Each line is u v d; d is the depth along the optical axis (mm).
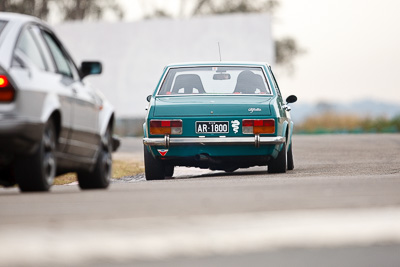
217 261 6602
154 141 26828
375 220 9062
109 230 8445
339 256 6922
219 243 7508
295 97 31453
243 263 6516
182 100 27250
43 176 16891
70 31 104750
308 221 9062
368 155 40625
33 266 6203
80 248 7094
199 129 26781
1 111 16094
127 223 9195
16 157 16594
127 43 103438
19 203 13461
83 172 19781
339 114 103688
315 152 45125
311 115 104062
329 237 7941
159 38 102438
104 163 20281
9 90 16141
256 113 26797
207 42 100812
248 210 11375
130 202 13367
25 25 17672
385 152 43156
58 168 18328
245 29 99625
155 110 27062
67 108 17859
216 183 20297
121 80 103688
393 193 14375
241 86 27859
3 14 17984
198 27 101062
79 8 143875
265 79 28250
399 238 7895
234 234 8070
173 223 9070
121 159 44094
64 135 17812
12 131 15945
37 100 16609
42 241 7512
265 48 99312
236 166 27906
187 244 7418
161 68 102500
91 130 19375
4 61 16406
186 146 26812
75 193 16531
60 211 11719
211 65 28641
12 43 16891
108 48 104000
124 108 103750
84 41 104375
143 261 6516
